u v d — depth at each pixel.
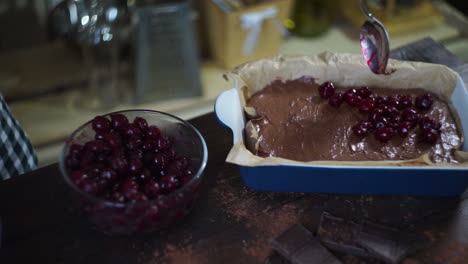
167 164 0.78
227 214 0.78
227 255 0.74
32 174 0.81
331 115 0.86
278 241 0.74
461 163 0.76
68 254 0.74
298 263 0.72
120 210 0.71
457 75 0.86
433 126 0.83
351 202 0.79
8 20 1.29
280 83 0.90
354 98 0.86
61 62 1.36
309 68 0.89
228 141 0.85
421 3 1.44
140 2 1.29
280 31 1.35
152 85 1.34
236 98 0.83
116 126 0.79
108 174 0.74
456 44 1.42
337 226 0.75
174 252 0.74
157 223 0.74
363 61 0.88
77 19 1.12
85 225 0.76
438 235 0.76
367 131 0.83
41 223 0.76
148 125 0.82
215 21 1.33
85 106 1.32
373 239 0.74
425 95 0.86
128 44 1.39
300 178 0.78
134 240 0.75
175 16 1.25
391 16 1.43
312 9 1.46
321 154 0.82
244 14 1.28
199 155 0.79
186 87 1.35
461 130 0.84
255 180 0.79
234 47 1.34
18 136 0.94
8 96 1.32
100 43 1.30
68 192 0.78
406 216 0.78
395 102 0.86
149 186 0.74
